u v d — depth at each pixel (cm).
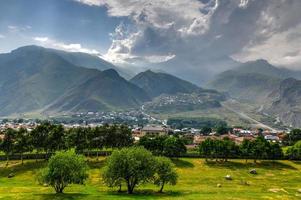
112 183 12575
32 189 12544
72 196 10838
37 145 19188
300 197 11350
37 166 17712
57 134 19600
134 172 12275
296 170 19438
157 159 12962
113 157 12612
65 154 12481
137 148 13462
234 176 17500
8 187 12900
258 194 11631
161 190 12619
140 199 10338
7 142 18400
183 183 15475
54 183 11938
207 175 17488
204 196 10988
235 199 10331
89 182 14875
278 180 16800
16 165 18012
